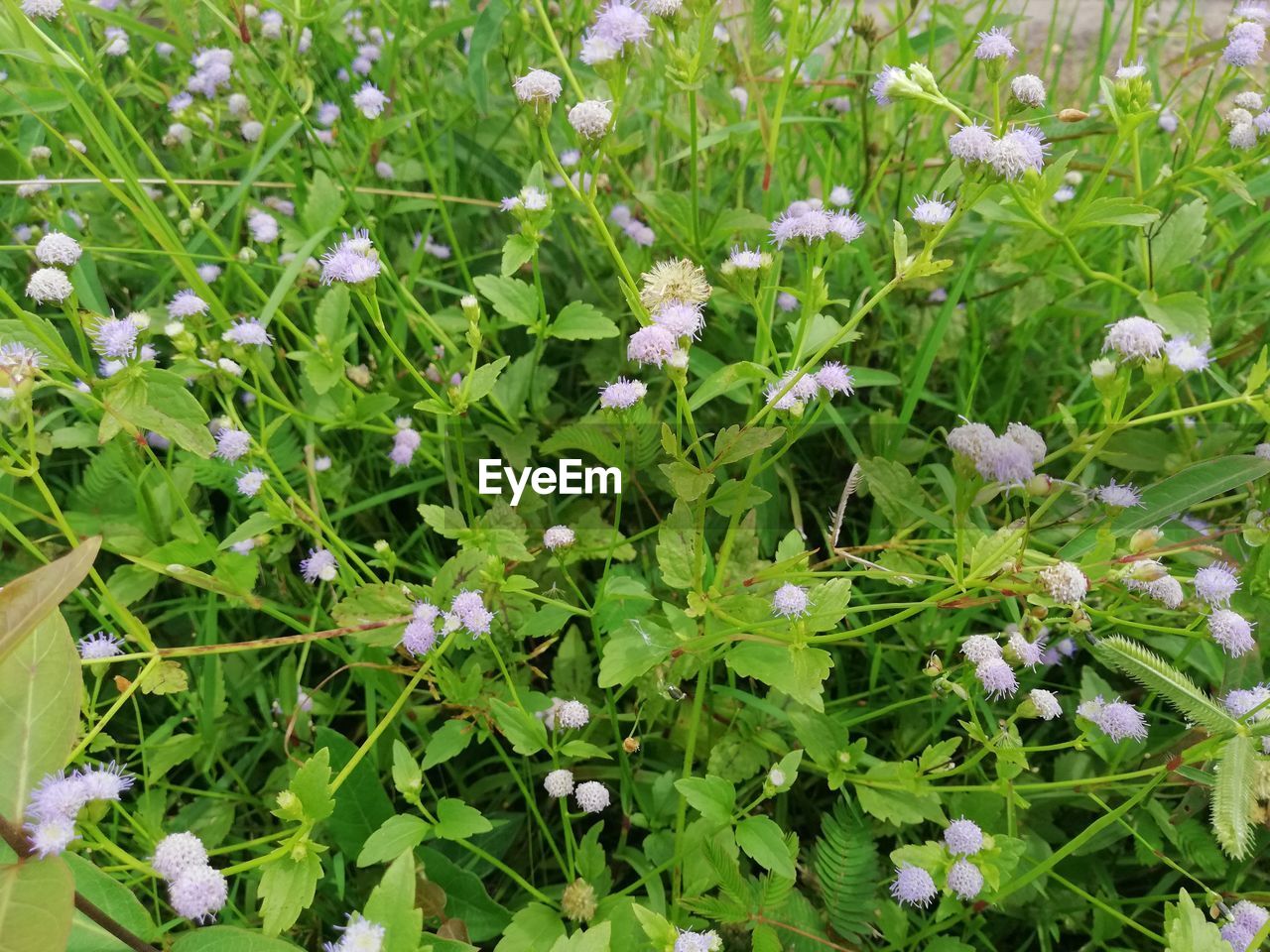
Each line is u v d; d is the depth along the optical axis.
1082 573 0.18
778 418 0.24
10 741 0.13
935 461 0.29
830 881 0.20
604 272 0.32
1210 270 0.31
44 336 0.19
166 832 0.22
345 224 0.28
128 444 0.24
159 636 0.27
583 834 0.23
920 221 0.18
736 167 0.34
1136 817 0.21
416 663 0.23
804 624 0.18
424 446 0.27
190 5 0.29
